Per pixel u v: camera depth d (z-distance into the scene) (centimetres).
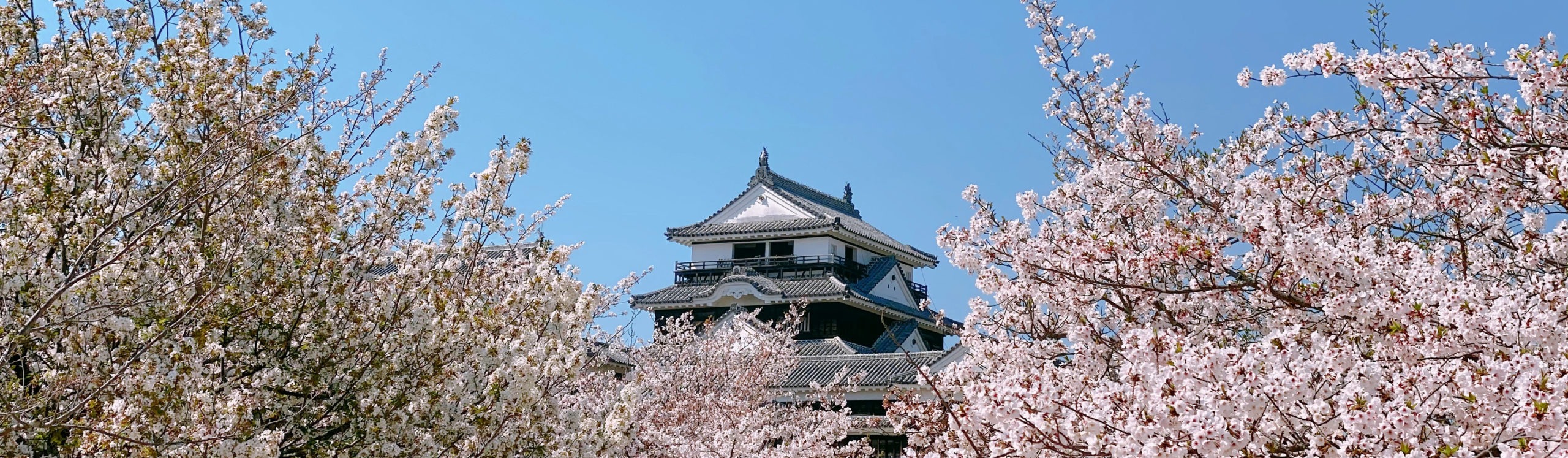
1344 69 677
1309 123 798
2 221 760
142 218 819
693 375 2270
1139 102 867
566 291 958
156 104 855
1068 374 685
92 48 888
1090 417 526
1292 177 745
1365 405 469
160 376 729
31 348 797
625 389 986
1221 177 796
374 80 1032
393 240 995
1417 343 558
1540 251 651
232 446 752
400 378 904
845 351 3662
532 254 1047
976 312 895
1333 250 600
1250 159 845
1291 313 687
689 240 4656
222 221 845
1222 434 468
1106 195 868
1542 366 464
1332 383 501
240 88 913
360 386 893
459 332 914
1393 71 658
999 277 849
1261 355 493
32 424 670
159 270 809
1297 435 513
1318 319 675
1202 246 696
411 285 962
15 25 874
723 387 2284
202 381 767
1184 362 484
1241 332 849
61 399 787
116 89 852
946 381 830
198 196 819
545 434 930
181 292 809
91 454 736
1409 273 584
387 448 879
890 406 939
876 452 2861
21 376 831
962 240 916
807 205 4603
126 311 772
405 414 887
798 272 4425
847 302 4147
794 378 3112
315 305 912
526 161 1005
